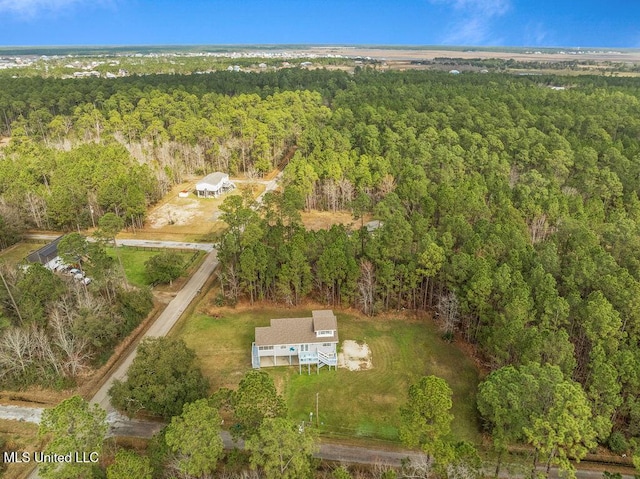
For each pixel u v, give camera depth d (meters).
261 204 98.06
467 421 45.12
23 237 84.38
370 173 96.62
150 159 114.38
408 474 35.97
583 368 47.78
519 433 35.22
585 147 97.06
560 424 31.50
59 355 48.75
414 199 84.69
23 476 38.09
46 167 98.75
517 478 38.38
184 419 32.69
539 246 63.66
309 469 33.22
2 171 90.88
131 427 43.19
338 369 52.19
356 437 43.09
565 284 53.59
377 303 62.22
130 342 56.16
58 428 30.27
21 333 48.69
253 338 57.81
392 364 53.12
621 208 80.88
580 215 70.31
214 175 110.06
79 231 87.50
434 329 59.97
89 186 89.56
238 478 34.25
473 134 105.44
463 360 53.91
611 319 44.47
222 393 37.28
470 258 56.94
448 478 32.25
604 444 42.22
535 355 42.12
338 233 66.25
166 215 95.44
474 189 81.19
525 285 51.44
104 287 59.28
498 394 37.59
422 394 32.44
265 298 66.00
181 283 69.94
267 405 34.97
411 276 60.06
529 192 81.31
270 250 63.47
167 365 42.91
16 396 47.41
